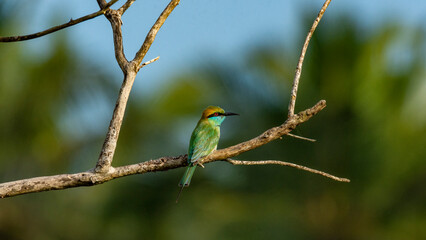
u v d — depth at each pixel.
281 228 14.03
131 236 16.08
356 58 13.79
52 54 16.53
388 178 13.80
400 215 14.16
